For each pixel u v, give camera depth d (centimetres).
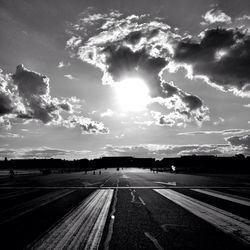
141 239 798
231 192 2241
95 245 742
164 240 787
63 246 736
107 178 4825
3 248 724
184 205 1479
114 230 909
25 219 1110
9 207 1451
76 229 926
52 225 991
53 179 4622
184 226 964
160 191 2336
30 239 805
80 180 4200
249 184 3197
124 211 1288
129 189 2541
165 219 1090
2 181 4131
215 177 5238
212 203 1555
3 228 946
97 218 1117
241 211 1279
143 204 1523
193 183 3375
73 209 1360
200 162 17300
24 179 4741
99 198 1828
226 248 714
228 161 14475
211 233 865
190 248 715
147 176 5753
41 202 1650
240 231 890
